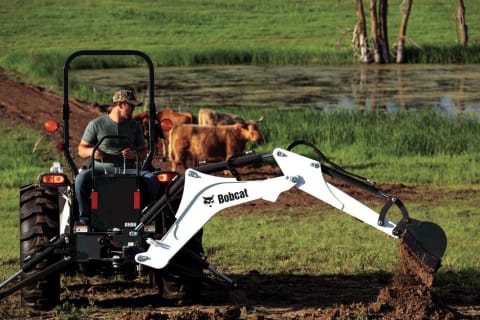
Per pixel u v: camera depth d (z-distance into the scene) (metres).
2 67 54.44
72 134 30.86
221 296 11.71
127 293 12.02
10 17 93.00
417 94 47.50
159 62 66.62
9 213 18.91
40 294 10.80
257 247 15.09
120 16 95.62
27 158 26.23
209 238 15.92
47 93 42.19
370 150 27.84
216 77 57.06
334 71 61.84
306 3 106.50
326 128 30.14
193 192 10.30
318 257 14.14
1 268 13.58
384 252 14.49
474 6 103.12
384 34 69.50
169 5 104.69
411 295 10.02
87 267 11.34
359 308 10.21
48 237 10.91
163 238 10.20
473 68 64.38
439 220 17.72
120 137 10.58
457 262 13.65
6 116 34.81
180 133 25.55
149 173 10.92
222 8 103.38
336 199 10.03
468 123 30.78
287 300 11.38
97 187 10.51
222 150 25.73
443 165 25.55
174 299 11.09
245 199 10.19
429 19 94.94
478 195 21.20
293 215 18.70
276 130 29.95
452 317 9.84
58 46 77.88
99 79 54.56
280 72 60.84
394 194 21.20
